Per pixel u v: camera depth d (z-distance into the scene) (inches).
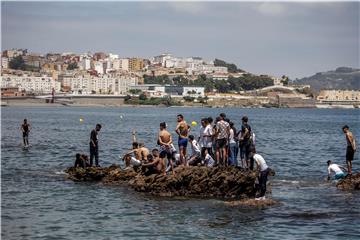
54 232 1051.3
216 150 1507.1
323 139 3804.1
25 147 2800.2
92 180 1667.1
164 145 1499.8
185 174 1435.8
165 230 1077.8
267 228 1096.8
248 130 1542.8
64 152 2586.1
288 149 2910.9
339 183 1571.1
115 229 1080.2
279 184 1621.6
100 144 3080.7
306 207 1286.9
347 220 1162.6
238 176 1418.6
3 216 1168.8
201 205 1305.4
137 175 1583.4
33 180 1670.8
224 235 1047.0
